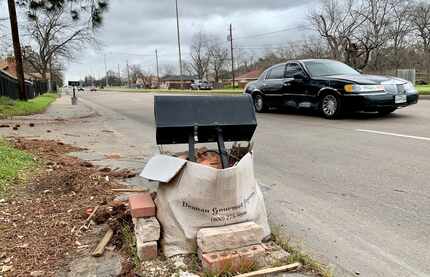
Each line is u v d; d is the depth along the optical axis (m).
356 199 3.78
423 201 3.65
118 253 2.66
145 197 2.87
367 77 9.20
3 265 2.52
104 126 10.70
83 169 4.91
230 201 2.50
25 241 2.85
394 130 7.42
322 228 3.14
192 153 2.72
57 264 2.54
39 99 28.64
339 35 42.84
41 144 7.11
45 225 3.13
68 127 10.50
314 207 3.61
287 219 3.33
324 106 9.61
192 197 2.47
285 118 10.26
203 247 2.38
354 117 9.54
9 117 13.41
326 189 4.12
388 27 42.03
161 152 3.44
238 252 2.40
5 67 46.16
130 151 6.56
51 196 3.82
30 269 2.48
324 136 7.26
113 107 19.28
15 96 21.86
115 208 3.31
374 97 8.66
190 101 2.87
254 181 2.79
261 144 6.83
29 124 11.21
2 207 3.50
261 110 11.77
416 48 44.41
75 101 24.02
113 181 4.36
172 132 2.74
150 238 2.51
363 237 2.96
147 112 15.12
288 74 10.75
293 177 4.63
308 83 9.96
